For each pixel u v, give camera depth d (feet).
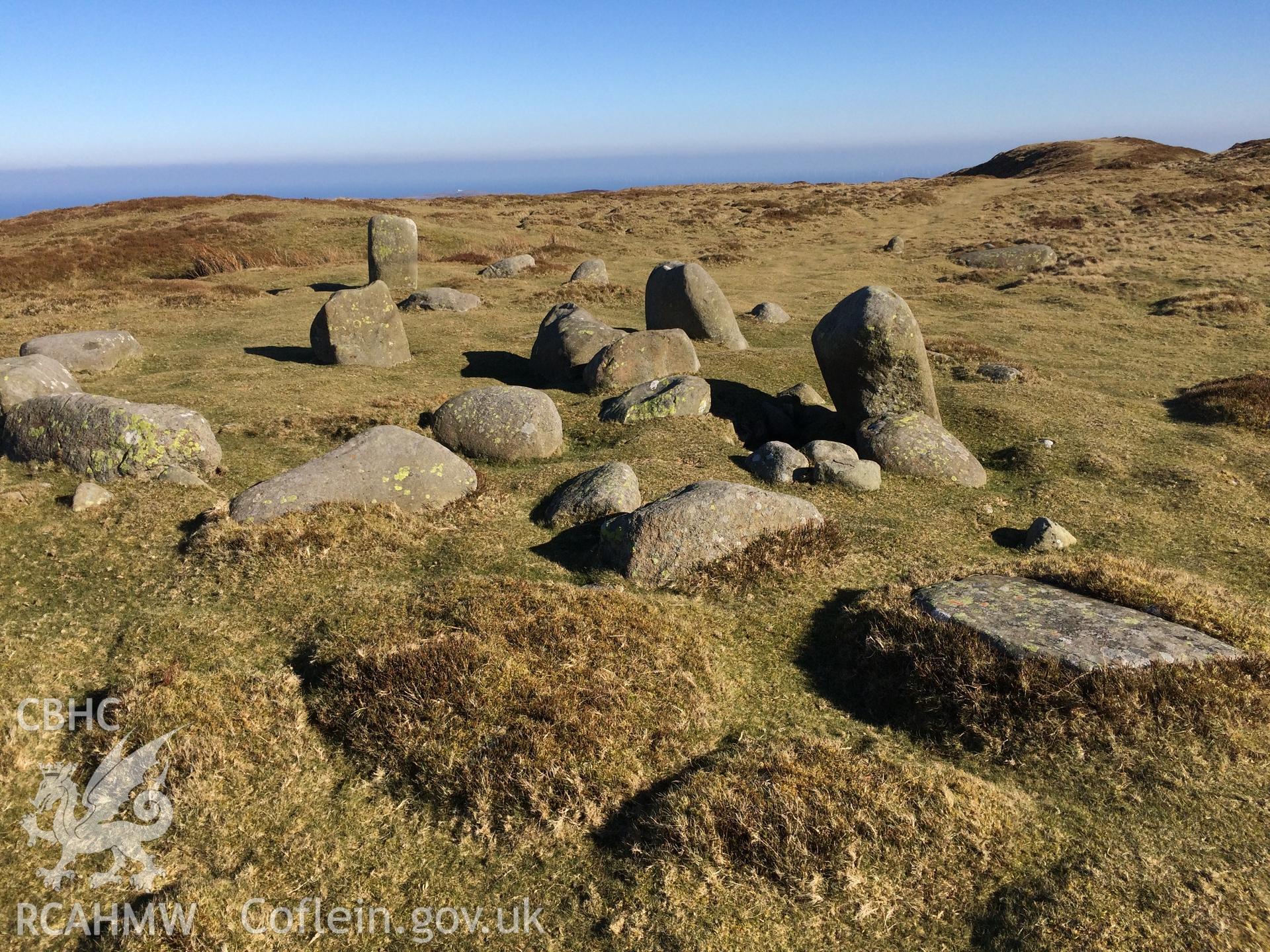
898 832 16.78
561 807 18.13
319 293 93.81
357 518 32.30
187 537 31.48
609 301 89.20
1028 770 19.16
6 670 23.09
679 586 28.37
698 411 48.83
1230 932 14.55
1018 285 100.17
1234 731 19.25
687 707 21.48
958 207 175.32
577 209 180.24
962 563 30.86
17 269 103.14
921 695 21.59
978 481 41.14
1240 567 32.17
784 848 16.44
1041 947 14.49
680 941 15.02
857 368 45.21
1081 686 20.34
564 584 27.63
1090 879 15.83
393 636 23.94
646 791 18.89
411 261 92.68
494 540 32.53
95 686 22.94
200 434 37.47
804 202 177.68
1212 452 45.39
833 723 21.70
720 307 68.28
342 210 155.12
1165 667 20.66
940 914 15.49
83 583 28.66
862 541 32.42
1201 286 92.38
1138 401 56.75
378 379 57.41
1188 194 152.56
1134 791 18.13
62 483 35.83
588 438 47.29
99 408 36.70
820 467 39.06
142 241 120.78
